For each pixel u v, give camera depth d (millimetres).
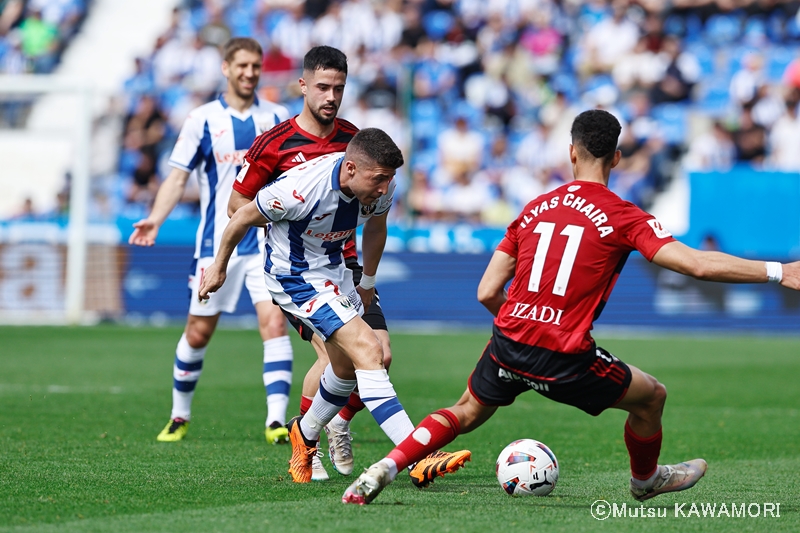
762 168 73062
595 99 76750
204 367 42031
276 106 25891
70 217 67938
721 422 28094
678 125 75125
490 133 75625
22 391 32750
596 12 80312
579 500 16391
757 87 75125
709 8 79688
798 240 64312
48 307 67375
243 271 24469
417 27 81562
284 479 18047
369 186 15812
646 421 15383
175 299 68000
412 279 68750
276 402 23406
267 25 82938
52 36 87688
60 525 13664
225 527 13547
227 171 24906
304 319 17016
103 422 26156
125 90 78125
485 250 69312
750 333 66312
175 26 84000
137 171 74750
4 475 17984
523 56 79500
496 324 15133
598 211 14711
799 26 78812
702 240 65062
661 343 57906
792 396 34625
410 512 14789
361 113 77438
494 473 19391
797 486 18141
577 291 14500
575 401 14844
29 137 75062
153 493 16297
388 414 16250
